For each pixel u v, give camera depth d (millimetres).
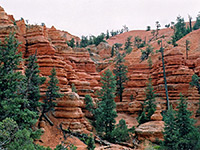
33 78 23859
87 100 37688
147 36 129375
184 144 22438
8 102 18297
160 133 28406
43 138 23938
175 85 42625
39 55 36531
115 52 95562
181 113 24078
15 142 13109
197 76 39188
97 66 68938
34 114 19203
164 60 48875
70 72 41938
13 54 22078
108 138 30891
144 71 54562
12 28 33875
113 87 37719
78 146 24875
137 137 30594
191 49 59094
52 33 49844
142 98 45844
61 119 29672
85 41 110062
